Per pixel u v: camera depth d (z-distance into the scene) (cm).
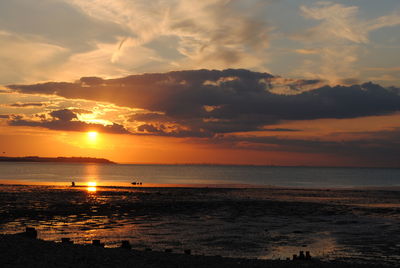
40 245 1639
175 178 16200
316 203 5441
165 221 3672
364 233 3198
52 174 17475
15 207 4338
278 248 2620
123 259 1567
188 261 1669
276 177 19438
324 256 2391
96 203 4891
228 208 4734
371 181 16100
